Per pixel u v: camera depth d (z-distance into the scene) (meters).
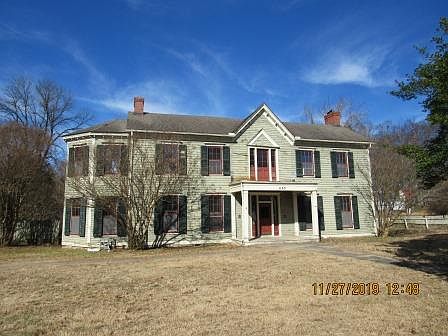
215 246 20.06
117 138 20.48
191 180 21.25
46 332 6.38
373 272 11.12
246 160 22.64
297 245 19.44
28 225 24.94
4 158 22.02
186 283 10.21
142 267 13.08
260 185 20.77
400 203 25.66
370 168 25.47
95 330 6.42
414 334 5.99
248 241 20.09
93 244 19.75
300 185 21.66
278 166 23.31
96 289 9.60
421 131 40.53
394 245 18.22
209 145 21.98
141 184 19.08
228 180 22.05
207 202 21.44
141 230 19.12
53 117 35.22
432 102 9.80
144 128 20.38
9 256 16.98
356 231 24.39
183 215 20.77
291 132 23.72
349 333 6.07
